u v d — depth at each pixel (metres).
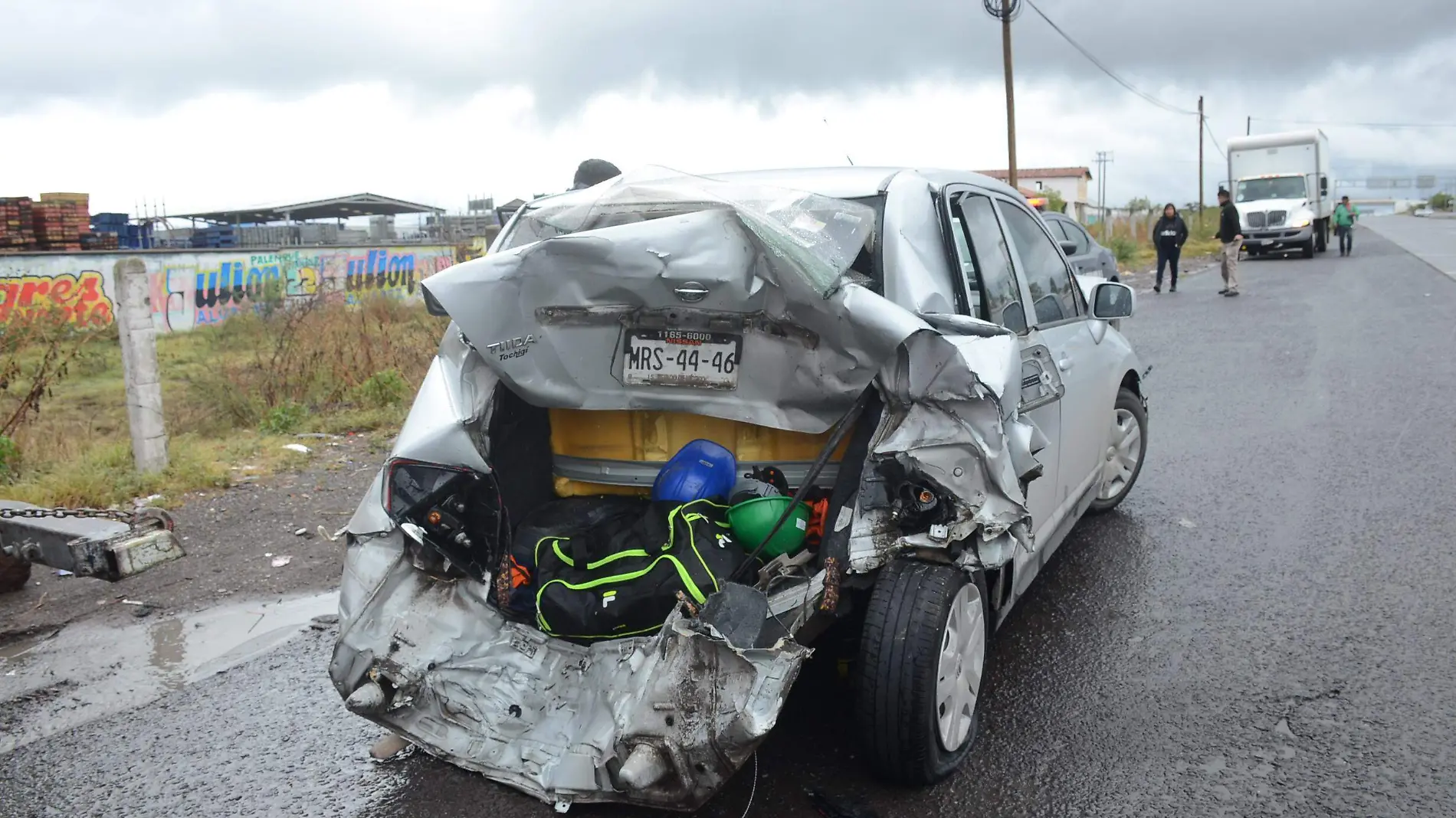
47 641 5.05
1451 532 5.63
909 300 3.45
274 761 3.84
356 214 32.31
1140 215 43.41
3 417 9.56
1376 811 3.24
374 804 3.53
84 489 7.20
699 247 3.20
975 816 3.30
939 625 3.23
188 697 4.40
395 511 3.40
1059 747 3.69
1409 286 19.31
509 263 3.30
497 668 3.39
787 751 3.71
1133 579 5.23
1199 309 17.17
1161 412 9.08
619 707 3.06
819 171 4.07
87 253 18.48
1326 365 11.02
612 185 3.63
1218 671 4.21
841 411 3.39
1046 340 4.55
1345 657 4.27
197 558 6.13
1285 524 5.95
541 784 3.15
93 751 3.95
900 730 3.25
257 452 8.60
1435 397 9.05
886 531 3.30
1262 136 31.83
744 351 3.45
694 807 2.97
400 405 10.27
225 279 20.58
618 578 3.35
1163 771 3.51
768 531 3.40
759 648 2.84
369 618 3.44
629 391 3.61
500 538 3.55
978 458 3.21
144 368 7.67
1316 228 32.00
